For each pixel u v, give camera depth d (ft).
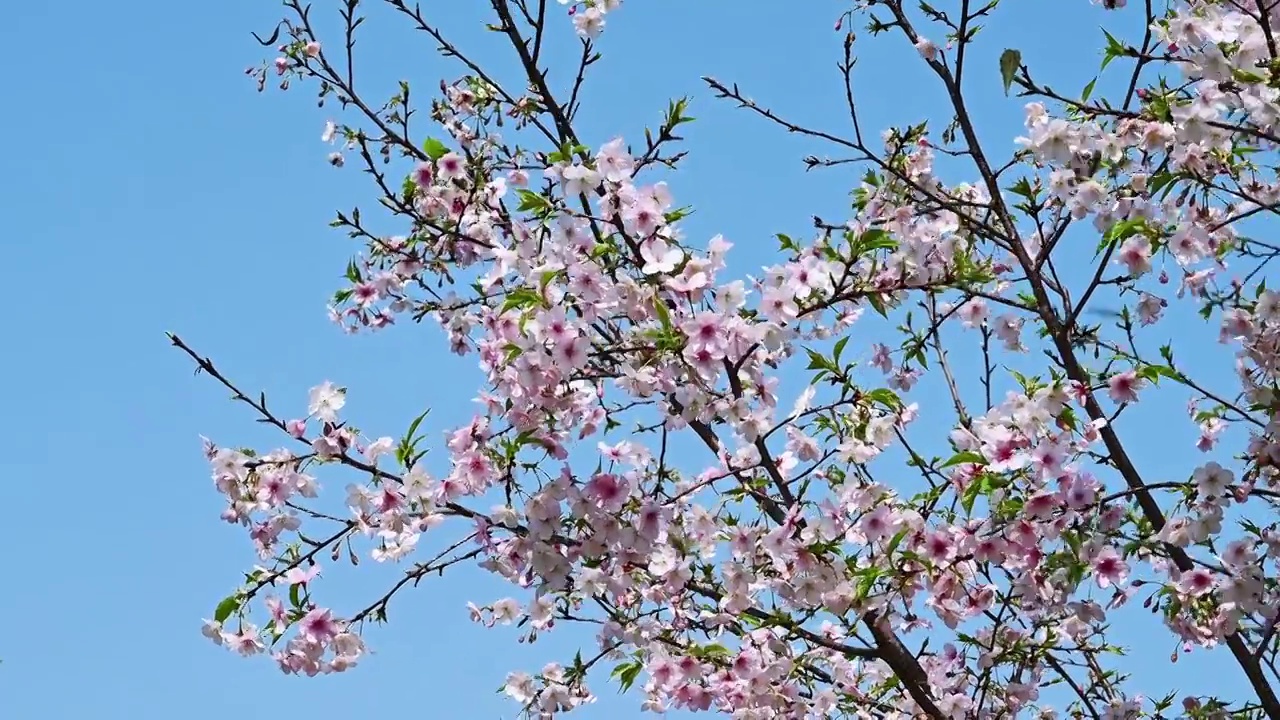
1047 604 18.62
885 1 19.72
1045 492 16.37
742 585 16.94
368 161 19.93
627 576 16.92
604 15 20.83
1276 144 17.06
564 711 19.45
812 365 17.16
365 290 21.63
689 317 15.84
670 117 18.08
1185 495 16.46
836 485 17.93
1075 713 21.50
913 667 18.20
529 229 17.80
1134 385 17.11
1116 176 18.24
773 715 18.17
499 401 16.57
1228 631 17.49
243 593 16.46
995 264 22.15
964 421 20.76
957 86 20.03
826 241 18.30
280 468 16.49
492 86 22.31
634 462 17.12
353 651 16.52
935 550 16.79
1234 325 17.85
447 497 16.07
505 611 19.74
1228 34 16.15
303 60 22.38
